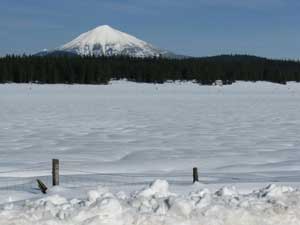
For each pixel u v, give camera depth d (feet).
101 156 68.13
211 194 30.50
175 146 79.15
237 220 24.59
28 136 92.89
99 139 88.53
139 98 265.13
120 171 54.85
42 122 121.49
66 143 82.69
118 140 87.20
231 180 45.29
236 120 130.52
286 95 328.08
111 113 153.48
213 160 64.03
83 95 295.48
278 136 94.17
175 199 26.02
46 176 47.09
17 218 23.84
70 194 35.81
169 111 164.45
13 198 35.06
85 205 26.45
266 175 50.39
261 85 463.42
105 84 418.72
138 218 24.20
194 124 118.73
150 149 75.46
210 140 87.76
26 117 136.26
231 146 79.41
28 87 368.48
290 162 62.18
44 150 74.13
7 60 416.46
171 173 52.47
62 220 23.99
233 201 27.81
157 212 25.25
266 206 26.53
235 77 479.41
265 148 77.00
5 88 353.31
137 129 106.42
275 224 24.49
